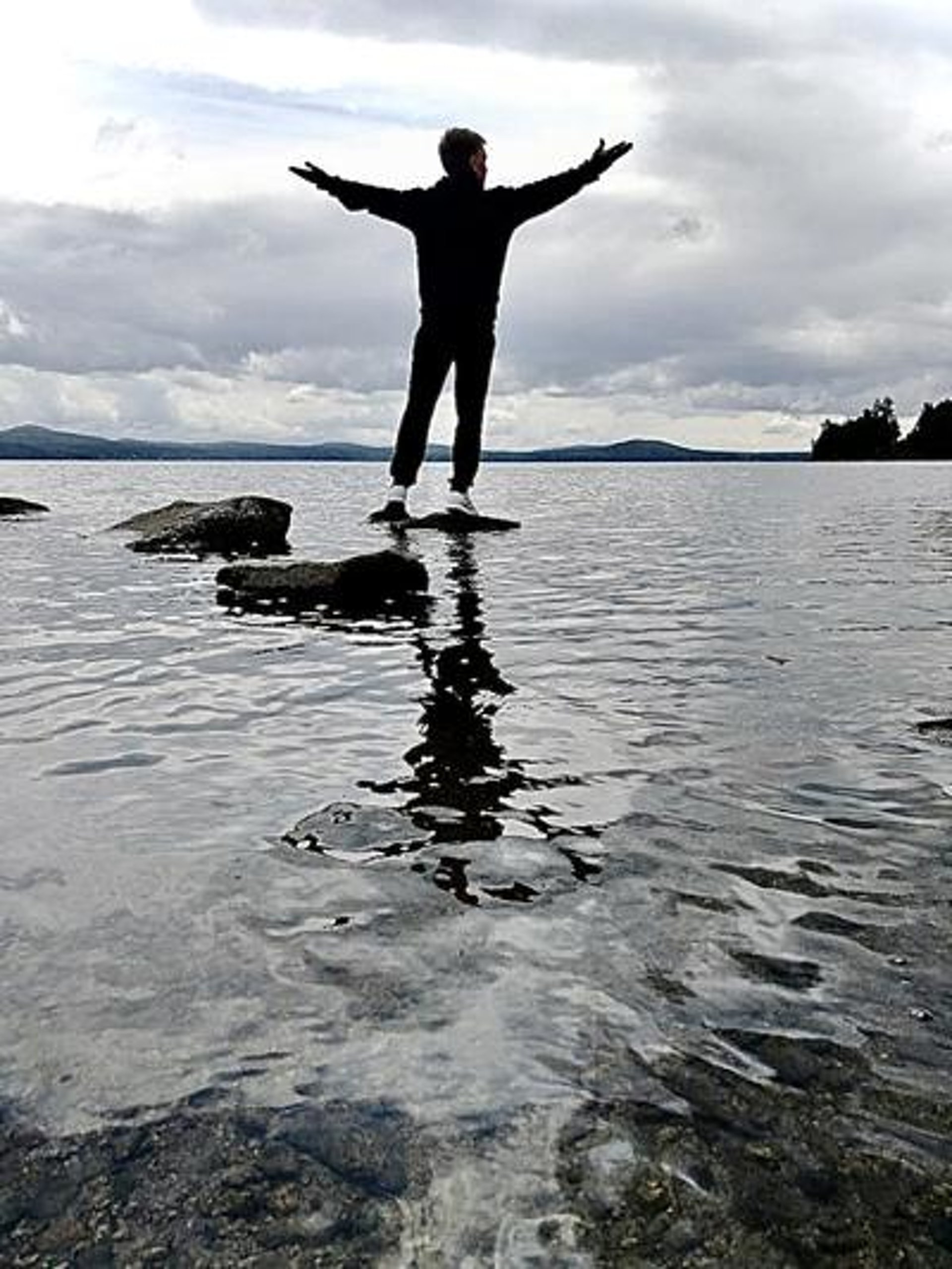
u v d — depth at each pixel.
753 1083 0.78
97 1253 0.64
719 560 4.15
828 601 3.04
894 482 13.34
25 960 0.97
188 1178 0.69
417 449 5.77
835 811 1.33
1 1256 0.64
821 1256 0.63
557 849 1.22
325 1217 0.66
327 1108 0.76
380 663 2.22
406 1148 0.72
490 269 5.39
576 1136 0.73
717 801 1.37
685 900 1.08
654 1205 0.67
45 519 6.44
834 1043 0.83
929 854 1.20
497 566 3.95
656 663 2.21
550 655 2.30
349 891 1.11
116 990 0.92
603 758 1.56
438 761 1.55
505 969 0.95
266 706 1.88
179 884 1.13
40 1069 0.81
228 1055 0.82
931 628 2.58
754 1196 0.67
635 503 8.56
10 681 2.09
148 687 2.03
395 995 0.91
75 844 1.25
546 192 5.24
